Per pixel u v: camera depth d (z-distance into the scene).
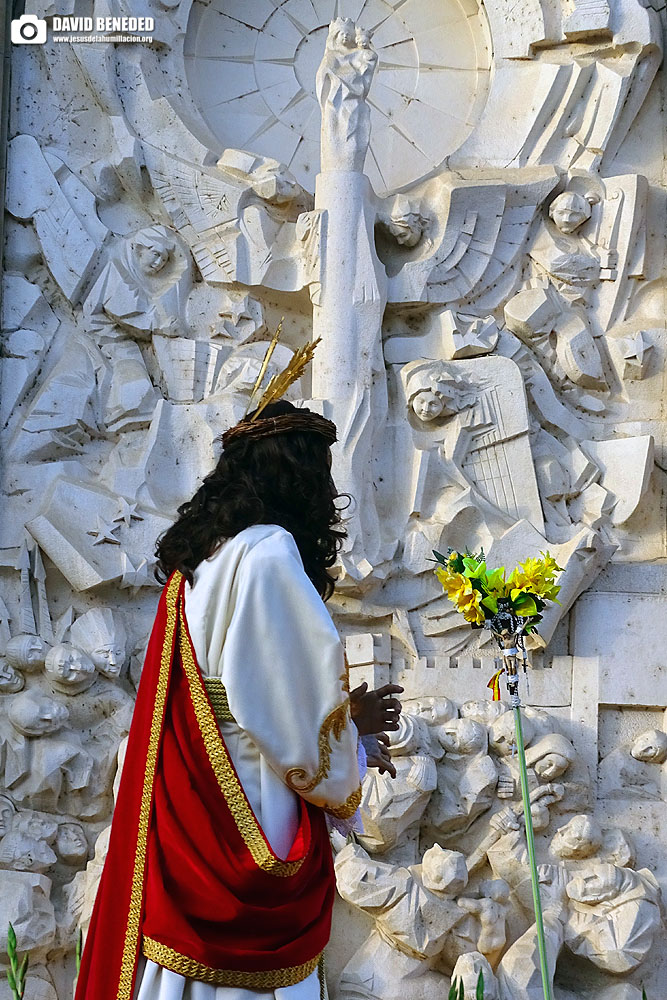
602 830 7.64
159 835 3.82
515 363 8.40
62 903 7.58
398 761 7.59
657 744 7.86
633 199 8.62
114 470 8.23
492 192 8.57
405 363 8.55
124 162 8.70
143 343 8.69
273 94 9.22
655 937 7.30
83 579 7.88
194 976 3.70
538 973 7.07
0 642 7.93
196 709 3.85
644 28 8.73
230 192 8.62
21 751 7.68
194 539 4.02
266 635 3.79
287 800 3.85
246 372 8.42
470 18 9.23
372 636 8.04
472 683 8.08
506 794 7.71
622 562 8.30
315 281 8.37
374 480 8.27
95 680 7.93
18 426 8.33
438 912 7.26
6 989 7.30
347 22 8.62
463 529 8.16
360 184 8.43
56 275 8.55
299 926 3.81
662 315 8.70
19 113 8.87
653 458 8.43
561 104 8.82
